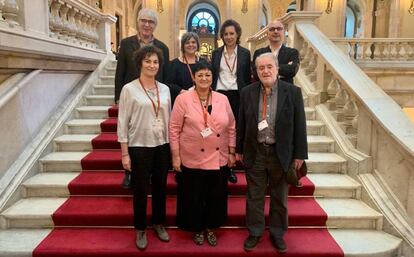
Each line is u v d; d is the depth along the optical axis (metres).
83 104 5.49
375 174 3.66
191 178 2.84
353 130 4.46
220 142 2.82
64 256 2.85
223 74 3.59
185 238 3.07
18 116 3.77
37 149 4.03
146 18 3.37
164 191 2.96
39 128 4.32
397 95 8.05
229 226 3.28
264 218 2.94
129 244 2.96
